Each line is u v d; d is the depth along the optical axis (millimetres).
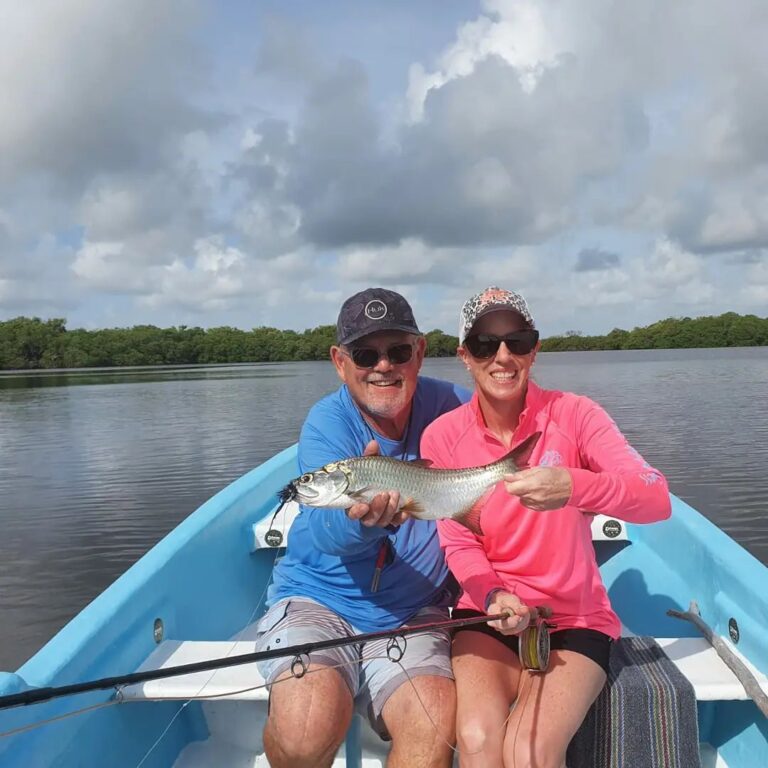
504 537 2732
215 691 2613
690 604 3314
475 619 2443
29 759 2156
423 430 3188
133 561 9320
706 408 23766
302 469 3043
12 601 8109
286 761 2357
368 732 3014
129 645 2850
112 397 37875
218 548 3977
